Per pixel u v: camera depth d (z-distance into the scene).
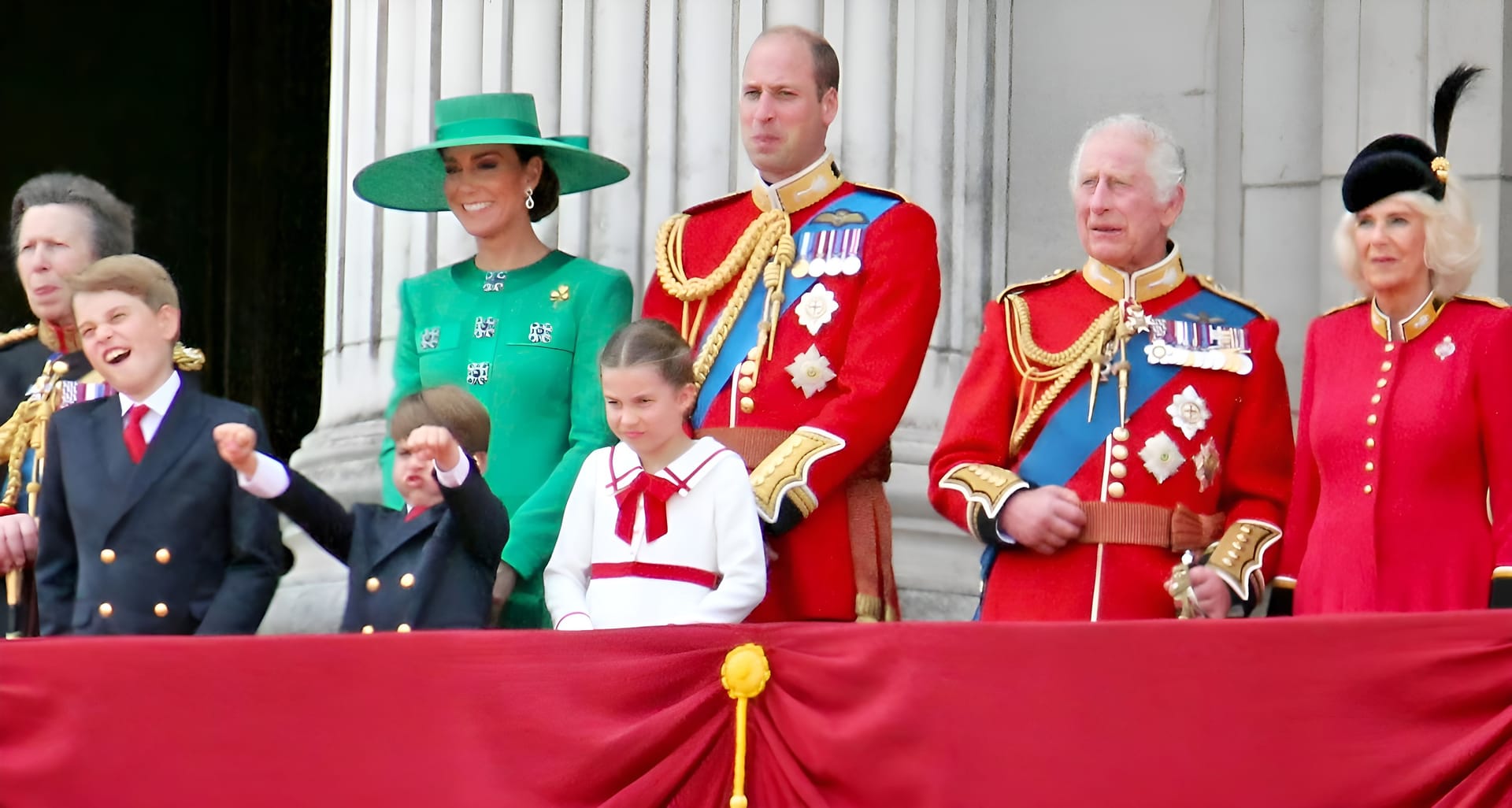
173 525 18.67
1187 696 16.12
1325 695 16.06
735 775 16.39
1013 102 25.16
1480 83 23.75
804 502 18.73
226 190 27.98
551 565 18.27
